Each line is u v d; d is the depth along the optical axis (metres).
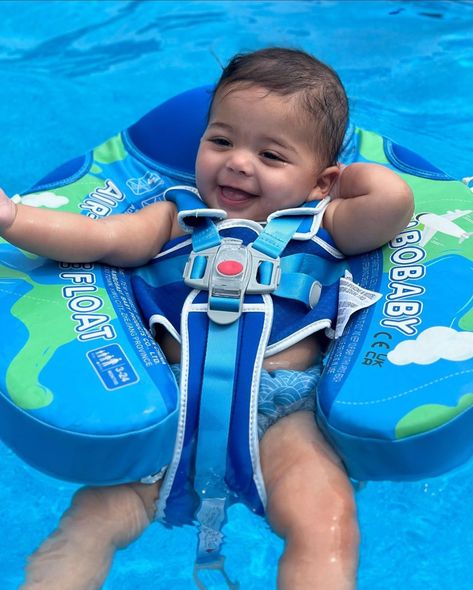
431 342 0.63
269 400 0.62
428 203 0.78
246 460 0.61
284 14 1.35
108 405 0.59
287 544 0.56
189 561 0.60
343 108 0.74
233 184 0.70
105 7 1.37
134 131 0.89
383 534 0.63
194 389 0.62
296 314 0.67
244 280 0.66
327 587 0.54
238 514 0.63
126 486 0.60
